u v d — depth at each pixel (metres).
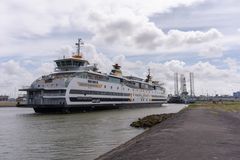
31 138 37.53
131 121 62.56
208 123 34.09
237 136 22.11
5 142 34.41
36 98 91.38
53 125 54.28
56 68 104.19
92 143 33.06
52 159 24.95
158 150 15.50
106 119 68.31
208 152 14.59
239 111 72.25
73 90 91.19
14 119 69.94
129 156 14.66
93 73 102.50
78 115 83.00
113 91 116.19
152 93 161.25
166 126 30.69
